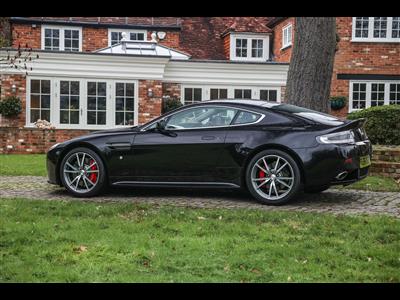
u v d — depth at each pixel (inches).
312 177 249.1
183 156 266.5
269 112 263.0
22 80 676.7
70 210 234.8
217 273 152.5
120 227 204.4
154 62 701.3
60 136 608.1
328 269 155.7
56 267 156.4
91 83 696.4
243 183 262.2
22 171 405.1
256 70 743.1
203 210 237.9
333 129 252.1
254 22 920.9
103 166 278.4
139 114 705.6
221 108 270.2
